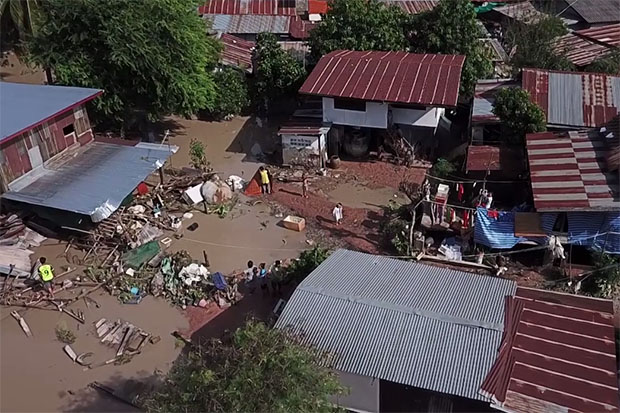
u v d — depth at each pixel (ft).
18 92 109.60
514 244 88.53
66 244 96.99
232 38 159.53
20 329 81.20
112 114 122.42
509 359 57.98
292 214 106.11
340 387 52.21
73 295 86.43
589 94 112.16
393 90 114.62
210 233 100.58
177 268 88.58
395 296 65.72
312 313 63.57
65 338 78.95
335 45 134.82
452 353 58.80
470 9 132.36
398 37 135.44
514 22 157.69
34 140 101.04
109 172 103.30
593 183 88.22
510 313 63.46
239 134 137.49
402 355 58.95
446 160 113.70
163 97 120.47
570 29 161.48
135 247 94.02
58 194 96.53
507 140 108.17
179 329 80.12
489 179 102.89
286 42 163.12
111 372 74.08
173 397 50.57
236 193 112.27
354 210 106.83
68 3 113.91
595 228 84.89
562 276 85.10
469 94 130.00
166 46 118.11
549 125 107.45
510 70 142.92
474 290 67.72
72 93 109.81
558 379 56.03
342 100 116.88
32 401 70.59
